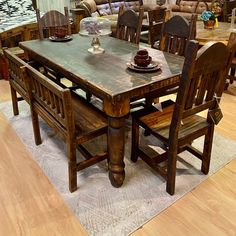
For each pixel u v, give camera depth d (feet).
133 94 5.50
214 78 5.39
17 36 13.21
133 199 6.15
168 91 7.35
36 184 6.65
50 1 18.25
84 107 7.07
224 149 7.83
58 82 9.13
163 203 6.04
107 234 5.33
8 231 5.46
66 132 5.88
